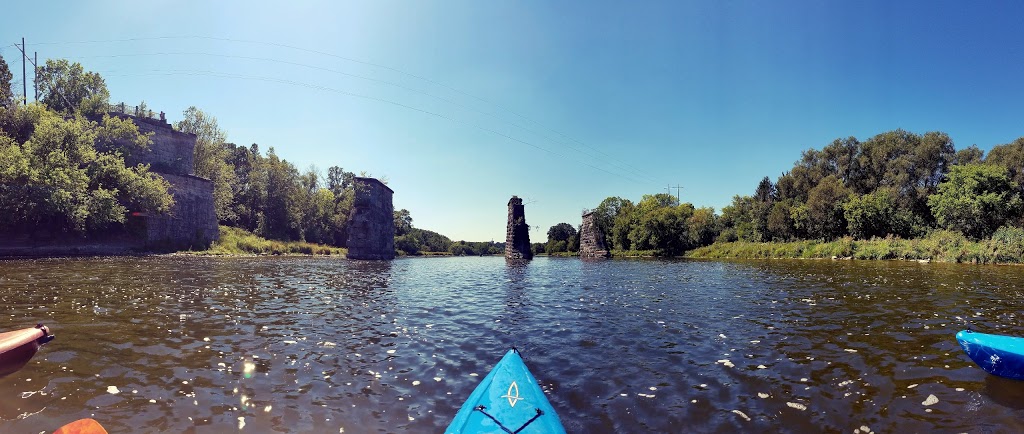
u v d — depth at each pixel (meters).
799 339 11.91
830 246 54.47
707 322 14.33
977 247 39.81
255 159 102.75
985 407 7.32
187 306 15.83
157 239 52.97
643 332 12.91
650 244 87.25
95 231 46.28
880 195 59.09
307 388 8.12
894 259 46.12
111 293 18.19
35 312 14.12
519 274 37.16
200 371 8.88
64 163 41.31
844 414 7.13
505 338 12.11
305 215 97.25
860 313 15.48
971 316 14.73
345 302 18.06
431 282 28.17
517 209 71.12
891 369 9.29
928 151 66.25
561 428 6.28
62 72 65.12
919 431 6.53
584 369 9.44
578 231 121.44
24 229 41.56
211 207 63.34
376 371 9.12
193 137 64.19
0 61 54.00
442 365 9.59
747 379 8.77
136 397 7.53
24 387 7.86
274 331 12.41
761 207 74.38
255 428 6.50
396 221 121.75
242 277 26.91
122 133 53.12
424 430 6.56
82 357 9.59
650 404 7.56
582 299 20.03
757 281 27.42
